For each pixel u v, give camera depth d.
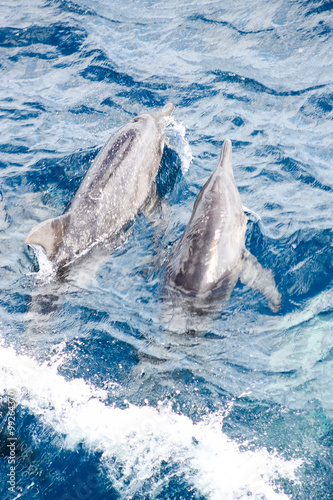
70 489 12.00
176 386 14.05
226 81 26.97
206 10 32.28
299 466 12.38
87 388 14.03
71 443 12.84
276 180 21.48
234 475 12.23
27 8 33.69
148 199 20.39
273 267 17.69
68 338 15.27
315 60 27.69
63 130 24.73
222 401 13.75
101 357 14.80
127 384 14.16
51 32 31.39
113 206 18.55
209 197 17.22
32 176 21.80
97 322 15.73
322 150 22.83
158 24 31.62
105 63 28.86
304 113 24.83
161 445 12.84
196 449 12.76
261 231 19.00
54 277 16.89
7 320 15.60
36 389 13.88
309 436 12.97
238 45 29.28
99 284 16.94
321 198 20.64
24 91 27.44
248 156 22.69
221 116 24.94
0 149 23.55
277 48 28.70
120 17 32.50
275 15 31.00
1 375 14.04
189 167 22.02
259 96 25.95
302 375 14.27
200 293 15.54
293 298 16.61
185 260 15.97
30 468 12.37
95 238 17.94
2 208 20.16
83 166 22.28
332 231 19.02
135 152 19.77
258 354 14.83
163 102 26.08
